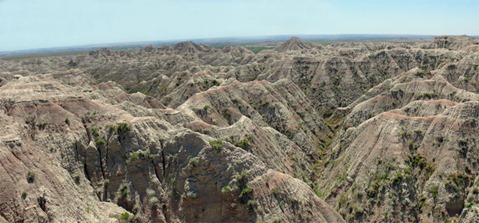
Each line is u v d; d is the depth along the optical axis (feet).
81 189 206.49
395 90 429.79
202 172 213.66
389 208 251.19
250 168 215.51
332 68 588.91
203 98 400.67
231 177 210.59
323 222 209.87
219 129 306.55
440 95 402.31
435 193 249.96
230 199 207.51
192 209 209.46
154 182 218.18
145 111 325.21
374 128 306.55
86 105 250.37
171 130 244.63
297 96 482.28
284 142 351.25
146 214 210.18
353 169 286.05
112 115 246.27
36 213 161.68
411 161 273.33
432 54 590.96
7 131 188.24
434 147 276.41
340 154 333.62
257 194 208.03
